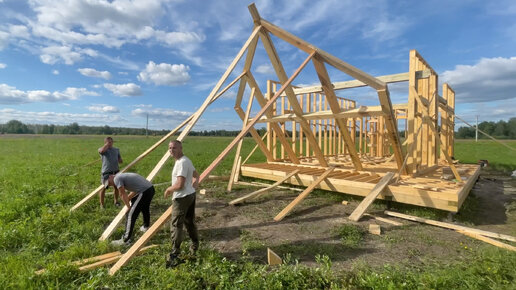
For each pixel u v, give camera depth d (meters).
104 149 4.87
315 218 4.59
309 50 5.13
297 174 6.50
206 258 3.01
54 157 13.16
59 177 7.48
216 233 3.92
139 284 2.53
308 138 6.64
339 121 5.81
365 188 5.30
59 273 2.54
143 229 3.81
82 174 7.97
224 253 3.28
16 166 9.55
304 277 2.55
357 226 4.20
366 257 3.16
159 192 6.11
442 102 8.52
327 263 2.63
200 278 2.64
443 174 6.25
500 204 5.66
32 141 30.25
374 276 2.53
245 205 5.35
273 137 9.48
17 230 3.43
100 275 2.50
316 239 3.69
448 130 10.40
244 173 7.95
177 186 2.83
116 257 3.01
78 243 3.35
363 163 8.95
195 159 13.25
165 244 3.41
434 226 4.23
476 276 2.56
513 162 13.09
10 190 5.87
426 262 3.00
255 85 6.79
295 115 6.26
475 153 19.25
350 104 12.93
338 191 5.77
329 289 2.47
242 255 3.20
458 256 3.18
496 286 2.38
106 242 3.38
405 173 6.21
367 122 14.16
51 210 4.44
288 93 5.73
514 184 7.88
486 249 3.24
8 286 2.31
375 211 4.98
